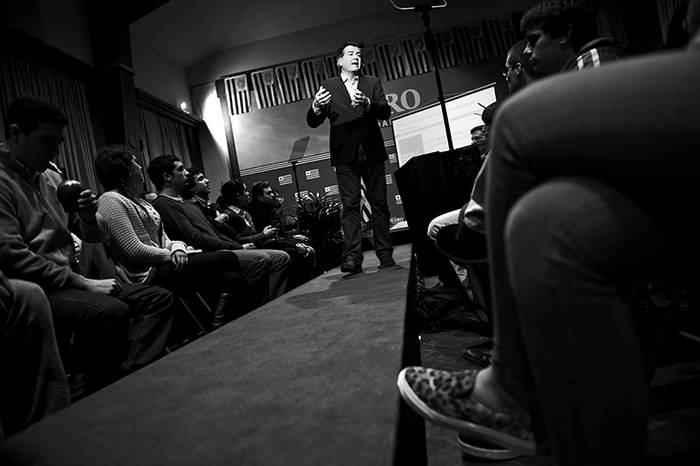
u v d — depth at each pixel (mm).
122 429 959
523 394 616
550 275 500
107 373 1658
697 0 786
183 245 2459
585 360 494
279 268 3297
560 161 515
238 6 7867
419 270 2932
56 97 5328
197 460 762
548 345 509
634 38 7254
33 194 1742
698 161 452
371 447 708
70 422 1065
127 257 2240
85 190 1952
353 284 2562
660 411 1157
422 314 2512
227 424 896
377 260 3936
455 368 1764
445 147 5395
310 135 8375
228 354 1469
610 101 478
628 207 494
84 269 2221
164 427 933
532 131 522
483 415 692
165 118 7648
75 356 1751
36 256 1610
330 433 782
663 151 460
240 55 8641
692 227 502
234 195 4965
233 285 2629
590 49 1216
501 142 559
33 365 1367
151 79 7551
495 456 1000
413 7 3035
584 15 1319
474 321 2344
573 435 509
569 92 504
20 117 1658
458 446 1201
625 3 7203
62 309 1626
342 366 1143
